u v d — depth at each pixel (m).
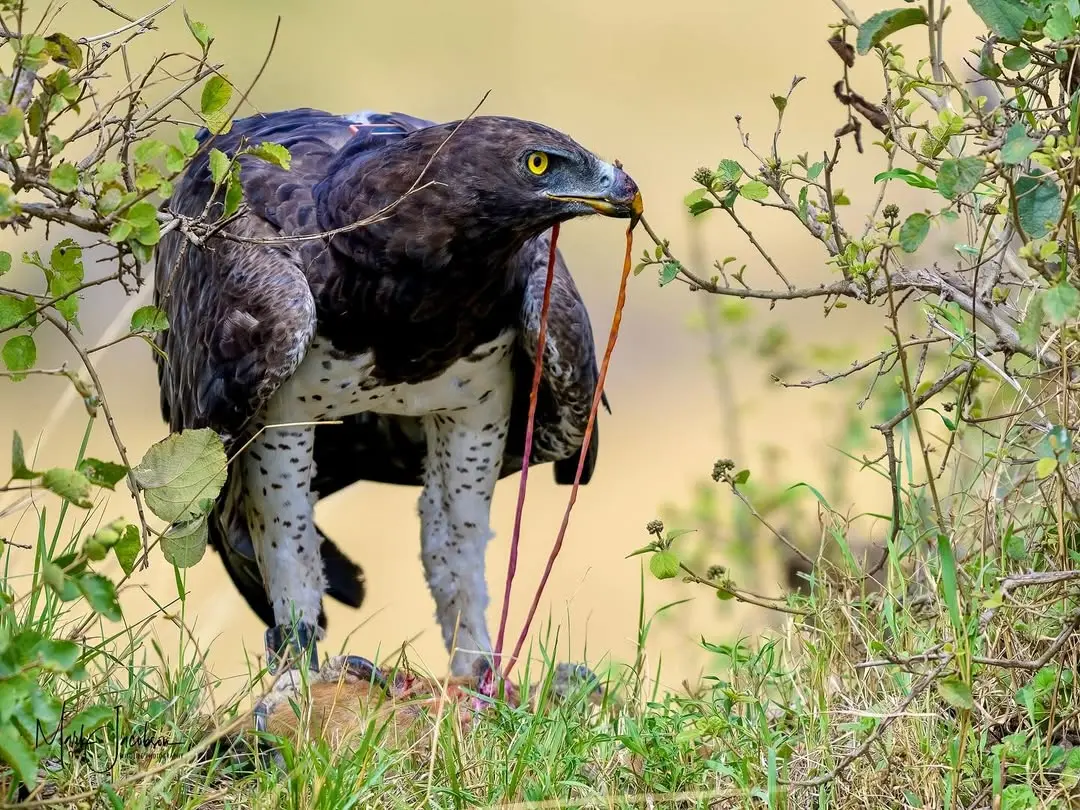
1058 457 6.71
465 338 9.54
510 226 9.02
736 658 8.14
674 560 8.16
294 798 7.01
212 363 9.23
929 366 11.52
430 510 10.45
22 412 18.23
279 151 7.30
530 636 11.22
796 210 7.93
